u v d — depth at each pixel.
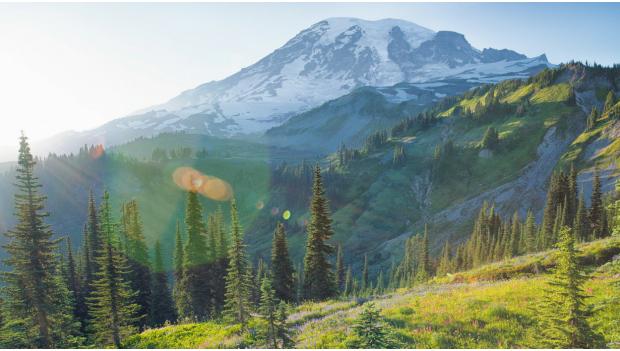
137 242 52.69
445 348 15.60
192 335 29.39
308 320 25.98
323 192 46.88
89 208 53.75
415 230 172.00
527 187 169.38
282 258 48.09
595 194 72.00
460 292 25.39
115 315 32.78
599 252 30.58
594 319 16.67
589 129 178.38
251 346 22.52
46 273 31.05
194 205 49.75
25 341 30.48
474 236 105.31
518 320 17.92
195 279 48.69
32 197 30.52
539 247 78.81
